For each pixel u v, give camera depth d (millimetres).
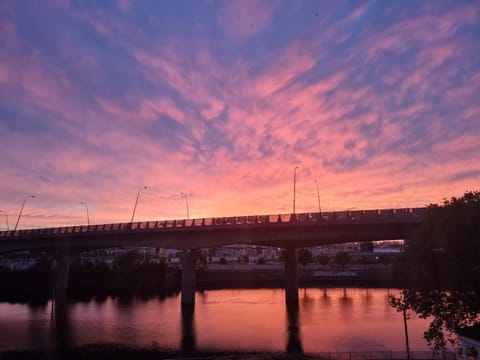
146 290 119375
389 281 130000
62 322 62469
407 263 31875
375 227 66500
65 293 105625
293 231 72625
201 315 68500
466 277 27125
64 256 111438
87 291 114188
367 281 136375
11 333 54000
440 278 28391
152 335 52281
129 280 122125
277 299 92688
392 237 68562
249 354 41781
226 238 78438
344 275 141250
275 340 48469
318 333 52031
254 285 133250
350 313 68625
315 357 39156
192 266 82500
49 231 96688
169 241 83812
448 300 28297
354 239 74062
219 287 128250
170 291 116438
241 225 73375
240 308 77000
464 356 24828
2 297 100000
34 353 43500
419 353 38500
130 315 69250
